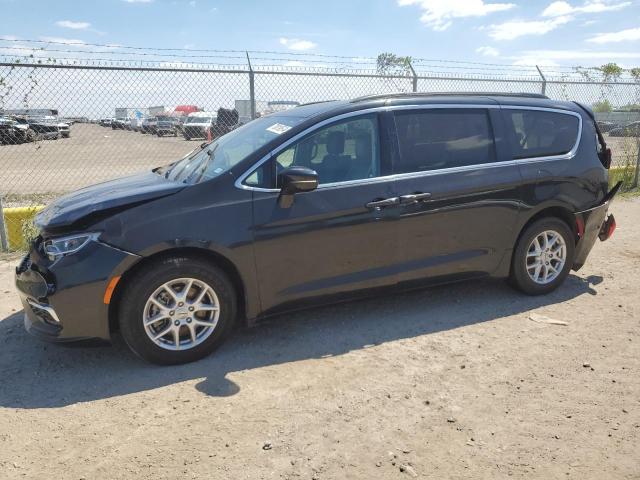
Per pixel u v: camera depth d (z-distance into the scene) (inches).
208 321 149.3
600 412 123.3
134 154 337.4
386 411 124.5
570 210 192.2
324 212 155.2
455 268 178.2
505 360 148.9
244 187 149.0
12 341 163.0
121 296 140.0
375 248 164.2
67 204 149.6
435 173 170.1
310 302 160.9
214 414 124.0
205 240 142.5
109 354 154.5
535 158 186.5
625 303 190.1
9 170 462.9
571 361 147.9
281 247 151.9
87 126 315.3
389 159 165.6
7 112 281.3
